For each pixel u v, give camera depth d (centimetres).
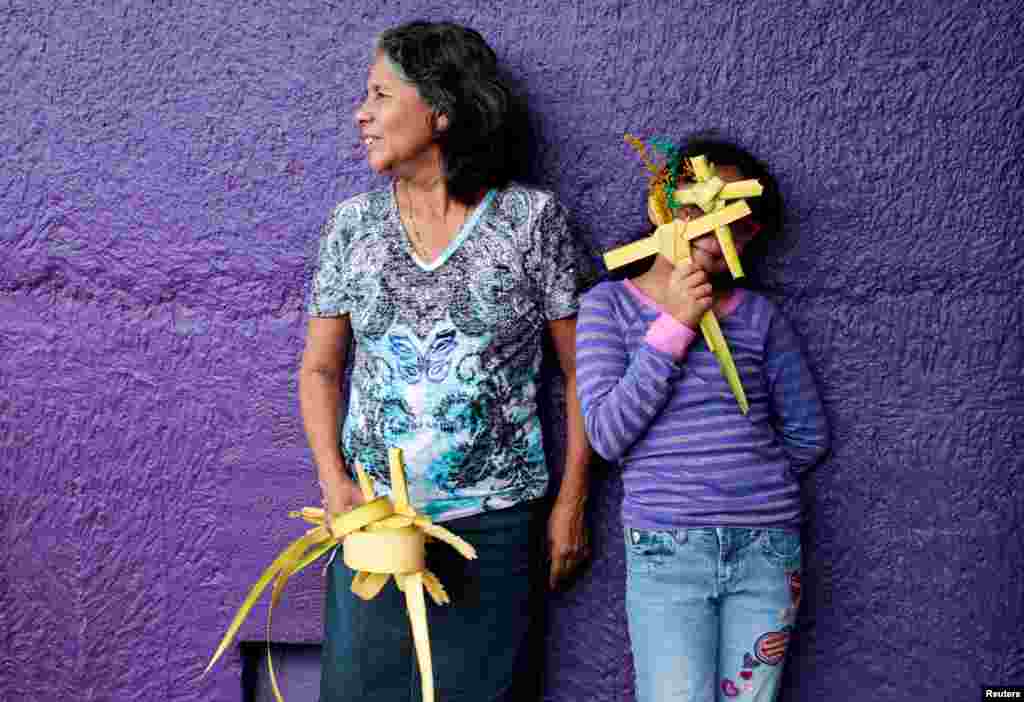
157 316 254
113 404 256
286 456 252
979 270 237
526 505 223
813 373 242
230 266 252
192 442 255
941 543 241
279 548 254
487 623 220
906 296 239
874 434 242
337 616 223
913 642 243
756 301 223
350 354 248
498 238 219
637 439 216
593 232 244
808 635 246
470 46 218
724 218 206
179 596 258
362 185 248
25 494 259
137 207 253
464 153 216
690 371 213
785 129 239
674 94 241
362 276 221
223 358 253
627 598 220
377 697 221
